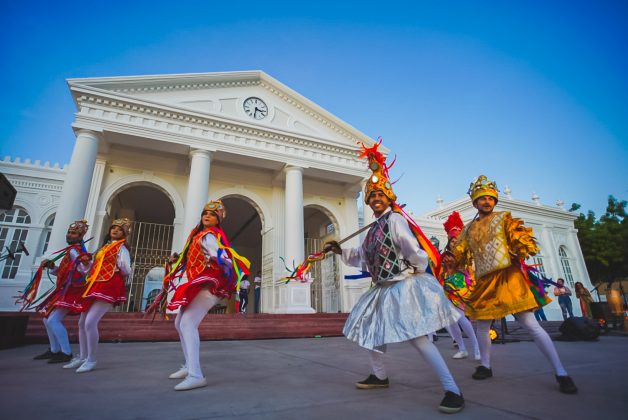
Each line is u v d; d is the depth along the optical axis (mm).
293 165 13695
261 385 2758
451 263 3477
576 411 2037
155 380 2949
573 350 5074
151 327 7262
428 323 2117
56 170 14469
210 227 3053
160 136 11727
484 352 3107
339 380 2980
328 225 17266
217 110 13555
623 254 25641
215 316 9016
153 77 12250
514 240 2986
